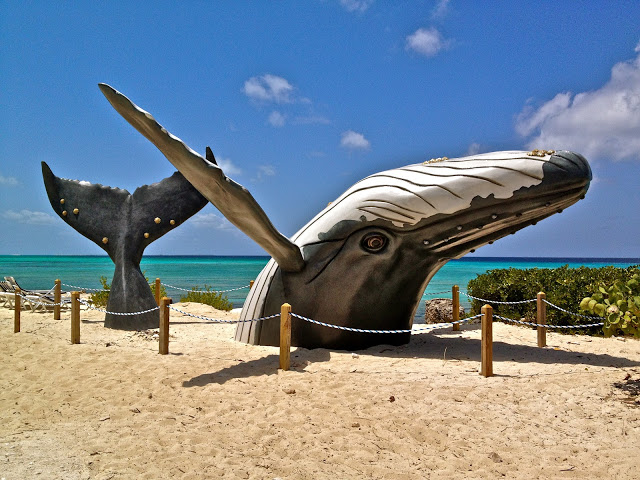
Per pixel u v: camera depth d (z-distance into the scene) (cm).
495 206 730
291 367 687
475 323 1158
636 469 402
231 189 674
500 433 479
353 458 437
